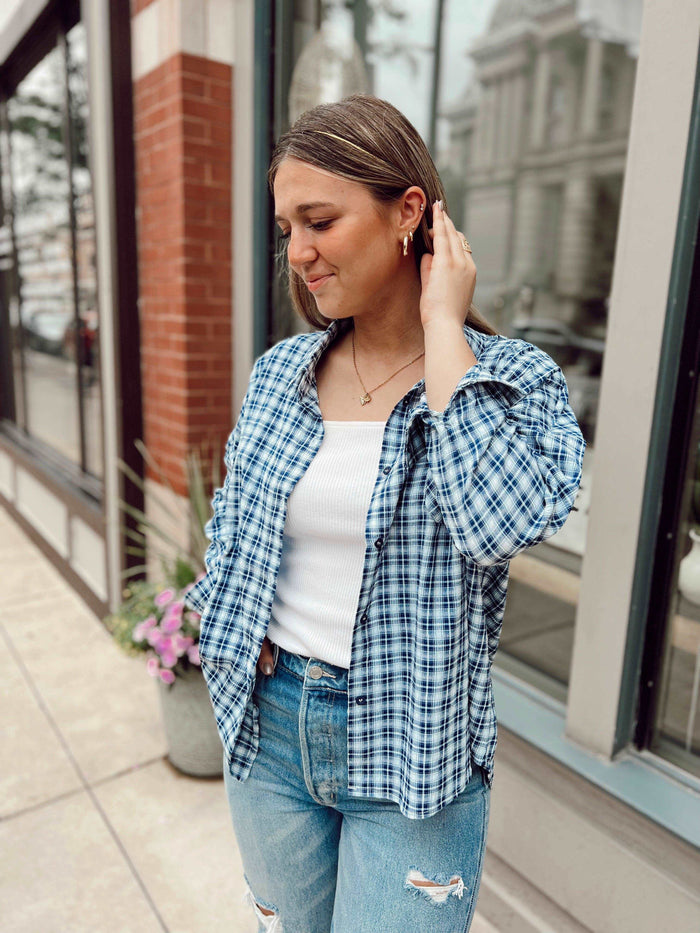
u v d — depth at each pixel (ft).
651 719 5.53
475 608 3.10
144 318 10.43
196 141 8.95
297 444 3.31
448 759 3.02
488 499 2.62
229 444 3.80
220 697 3.59
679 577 5.33
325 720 3.25
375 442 3.14
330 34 9.10
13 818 7.22
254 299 9.16
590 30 24.02
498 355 2.96
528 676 6.90
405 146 2.95
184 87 8.73
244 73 8.81
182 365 9.46
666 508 5.17
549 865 5.77
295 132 2.92
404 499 2.98
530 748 5.86
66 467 14.39
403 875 3.14
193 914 6.12
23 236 16.07
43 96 13.76
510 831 6.08
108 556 11.26
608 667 5.46
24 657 10.57
